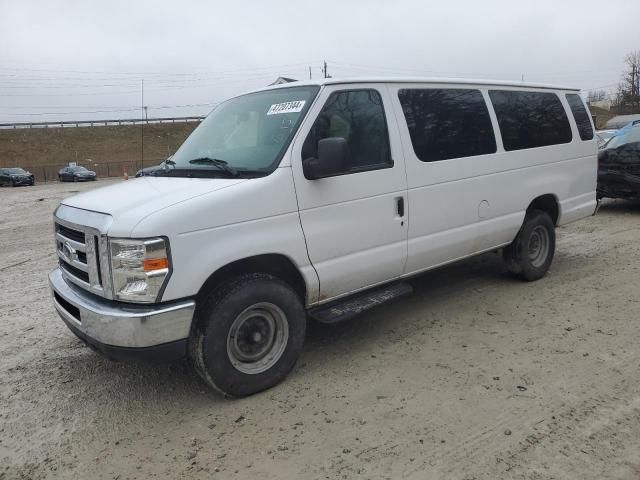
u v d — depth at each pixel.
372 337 4.82
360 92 4.35
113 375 4.30
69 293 3.75
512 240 5.85
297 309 3.97
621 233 8.64
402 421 3.43
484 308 5.40
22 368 4.49
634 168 9.75
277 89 4.55
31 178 38.66
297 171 3.88
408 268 4.74
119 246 3.30
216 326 3.58
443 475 2.90
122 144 74.56
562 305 5.38
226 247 3.54
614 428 3.25
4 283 7.29
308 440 3.28
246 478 2.96
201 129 4.87
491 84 5.46
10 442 3.44
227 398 3.83
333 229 4.10
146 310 3.31
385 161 4.43
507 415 3.44
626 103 76.31
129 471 3.09
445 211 4.89
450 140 4.95
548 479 2.83
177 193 3.59
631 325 4.79
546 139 6.01
